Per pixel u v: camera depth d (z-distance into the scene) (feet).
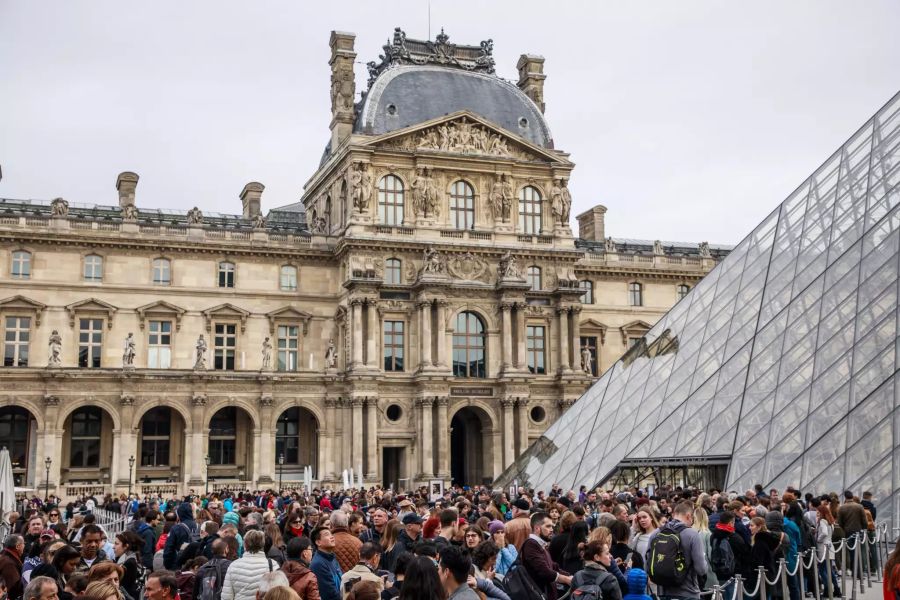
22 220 314.55
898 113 194.90
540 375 343.87
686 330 204.95
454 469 371.56
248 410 314.96
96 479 312.91
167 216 366.43
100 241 321.93
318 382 323.16
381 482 324.80
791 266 187.93
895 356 147.95
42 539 81.51
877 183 183.73
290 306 340.80
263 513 119.85
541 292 349.82
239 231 340.80
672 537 70.59
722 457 161.07
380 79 357.00
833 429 146.61
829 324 165.37
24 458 308.40
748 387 170.09
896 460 134.51
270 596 47.52
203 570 71.31
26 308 312.29
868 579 112.98
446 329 337.31
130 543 79.41
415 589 46.73
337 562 70.74
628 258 393.70
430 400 327.26
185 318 330.75
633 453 185.26
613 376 220.02
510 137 352.90
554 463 213.25
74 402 298.15
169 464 323.37
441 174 346.54
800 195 206.08
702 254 402.93
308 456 336.90
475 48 384.47
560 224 358.43
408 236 339.16
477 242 345.31
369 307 327.67
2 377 290.97
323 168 365.40
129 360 306.35
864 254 171.53
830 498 121.39
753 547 87.56
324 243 347.36
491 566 62.23
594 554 62.54
